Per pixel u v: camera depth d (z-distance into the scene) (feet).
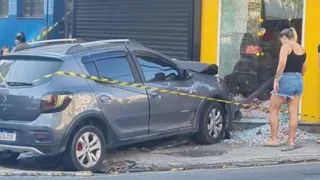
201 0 41.09
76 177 27.12
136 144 34.22
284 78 32.76
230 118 35.94
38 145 27.35
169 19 43.16
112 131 29.50
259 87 41.34
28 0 67.92
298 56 32.55
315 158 31.14
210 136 34.58
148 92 31.07
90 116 28.40
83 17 50.26
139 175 27.71
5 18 70.64
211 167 29.53
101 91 29.07
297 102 33.47
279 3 40.11
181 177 27.14
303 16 37.93
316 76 37.27
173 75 32.89
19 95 27.84
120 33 47.09
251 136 36.22
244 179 26.68
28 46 35.29
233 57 41.45
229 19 41.24
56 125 27.25
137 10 45.57
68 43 32.37
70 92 27.84
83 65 29.04
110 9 47.80
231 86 41.50
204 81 34.42
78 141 28.02
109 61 30.12
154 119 31.40
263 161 30.48
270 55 41.06
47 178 26.86
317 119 37.24
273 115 33.60
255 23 41.32
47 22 64.08
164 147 34.04
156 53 32.37
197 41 41.29
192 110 33.47
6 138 27.96
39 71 28.53
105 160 30.94
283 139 35.50
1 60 30.07
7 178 26.89
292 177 27.04
